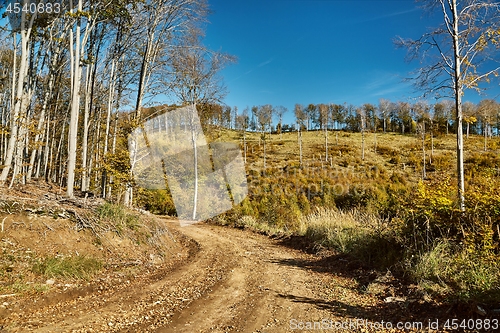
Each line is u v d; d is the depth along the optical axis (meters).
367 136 61.56
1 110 17.28
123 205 9.70
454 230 5.70
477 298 3.76
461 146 8.78
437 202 5.79
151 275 6.35
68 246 6.17
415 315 3.87
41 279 4.84
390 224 6.64
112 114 15.15
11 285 4.38
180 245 10.27
